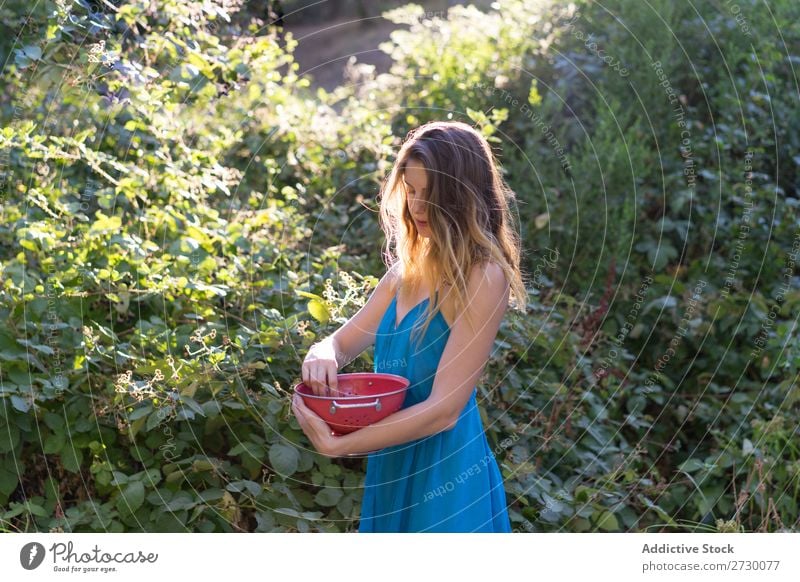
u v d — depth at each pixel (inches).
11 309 101.6
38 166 122.8
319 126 165.2
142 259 107.5
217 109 152.3
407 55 201.0
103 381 100.3
